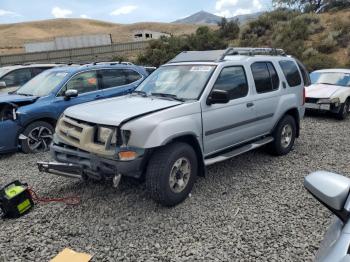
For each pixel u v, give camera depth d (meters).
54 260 3.45
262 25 30.70
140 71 9.11
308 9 35.25
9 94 7.98
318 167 6.11
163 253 3.58
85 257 3.49
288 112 6.88
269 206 4.59
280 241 3.75
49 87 7.77
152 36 68.62
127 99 5.26
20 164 6.58
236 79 5.60
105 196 4.93
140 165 4.21
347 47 23.41
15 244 3.78
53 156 4.90
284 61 6.87
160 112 4.44
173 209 4.51
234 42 30.91
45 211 4.51
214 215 4.35
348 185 2.30
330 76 11.75
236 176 5.68
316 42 24.83
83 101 7.81
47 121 7.46
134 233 3.96
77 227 4.11
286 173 5.81
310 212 4.40
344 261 1.83
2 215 4.36
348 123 10.12
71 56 38.59
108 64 8.53
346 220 2.16
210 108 4.99
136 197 4.88
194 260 3.45
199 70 5.39
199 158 4.90
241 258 3.47
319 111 10.58
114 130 4.18
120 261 3.46
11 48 88.06
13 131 7.01
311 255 3.50
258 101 5.90
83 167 4.45
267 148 6.75
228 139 5.39
